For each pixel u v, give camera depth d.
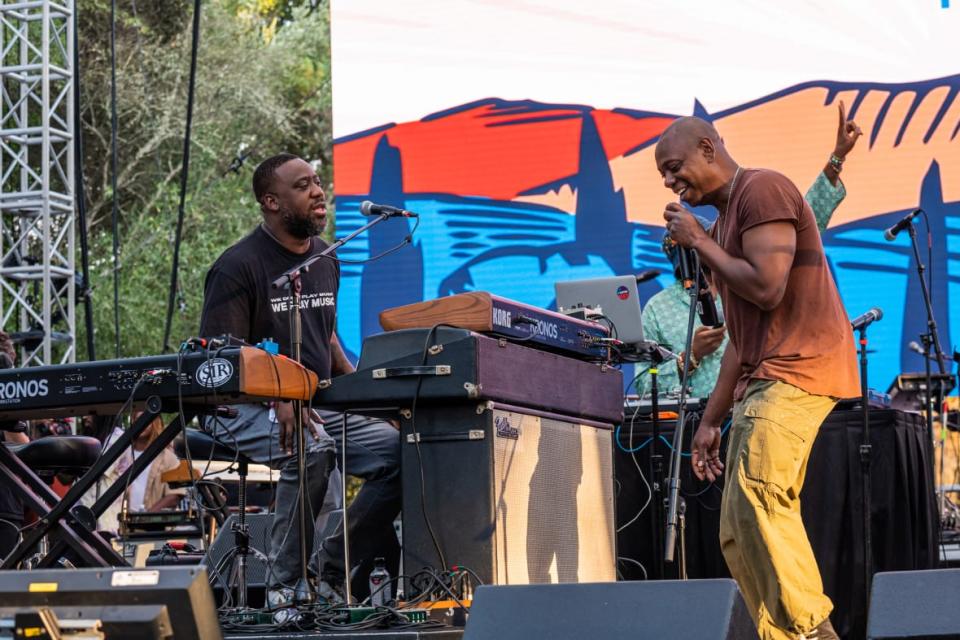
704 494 6.10
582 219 11.10
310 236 5.46
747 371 4.22
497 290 11.18
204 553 5.89
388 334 4.52
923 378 8.27
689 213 4.15
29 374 4.55
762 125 10.87
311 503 4.97
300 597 4.29
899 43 10.66
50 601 2.40
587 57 11.19
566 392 4.97
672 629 2.57
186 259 19.17
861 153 10.64
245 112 19.72
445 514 4.44
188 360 4.38
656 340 6.80
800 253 4.13
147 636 2.34
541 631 2.67
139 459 4.52
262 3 20.84
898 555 5.93
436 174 11.30
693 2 11.03
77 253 18.72
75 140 11.66
